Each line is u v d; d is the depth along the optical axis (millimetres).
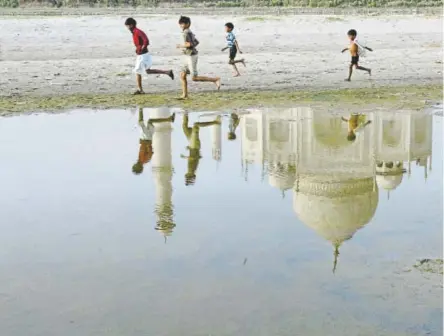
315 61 22781
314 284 5246
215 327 4551
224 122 12766
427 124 12625
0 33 34688
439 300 4914
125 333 4477
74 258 5895
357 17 47031
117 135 11445
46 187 8281
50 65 21766
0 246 6238
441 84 17547
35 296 5094
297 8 60750
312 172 9484
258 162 9844
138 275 5484
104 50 26953
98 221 6965
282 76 19203
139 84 15773
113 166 9344
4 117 13156
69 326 4590
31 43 29953
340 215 7215
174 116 13297
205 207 7484
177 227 6746
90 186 8320
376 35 34500
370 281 5285
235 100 15102
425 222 6883
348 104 14656
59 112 13664
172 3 69188
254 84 17625
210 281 5336
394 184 8617
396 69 20734
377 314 4707
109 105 14461
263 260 5793
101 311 4816
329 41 30953
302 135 11836
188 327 4555
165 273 5512
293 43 30094
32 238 6453
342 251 6008
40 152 10156
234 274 5477
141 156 9953
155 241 6320
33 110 13883
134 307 4875
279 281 5316
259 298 5000
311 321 4617
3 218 7090
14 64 22156
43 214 7215
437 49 26766
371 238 6379
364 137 11766
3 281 5395
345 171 9586
